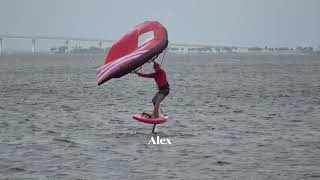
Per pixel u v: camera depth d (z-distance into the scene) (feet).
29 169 162.20
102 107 333.62
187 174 156.35
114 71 207.10
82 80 640.58
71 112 305.73
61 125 252.01
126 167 164.35
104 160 173.78
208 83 580.71
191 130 236.84
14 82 600.39
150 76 212.23
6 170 161.17
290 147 195.21
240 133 228.43
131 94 436.35
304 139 212.64
